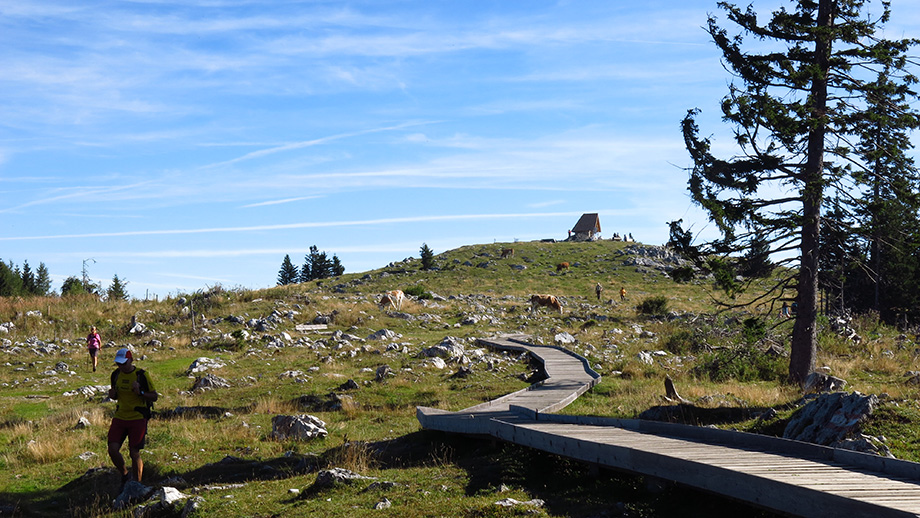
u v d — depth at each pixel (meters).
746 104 20.23
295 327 33.97
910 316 40.44
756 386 19.44
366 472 10.73
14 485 11.12
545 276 79.94
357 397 19.28
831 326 28.22
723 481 7.27
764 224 20.39
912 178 20.88
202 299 38.34
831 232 21.44
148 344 29.78
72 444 13.77
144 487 9.82
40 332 31.58
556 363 24.59
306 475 10.77
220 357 26.88
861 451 8.83
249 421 16.22
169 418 16.80
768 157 21.00
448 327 37.03
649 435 10.72
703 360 24.30
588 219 128.12
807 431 10.31
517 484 9.74
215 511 8.36
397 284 75.75
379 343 30.12
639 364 24.11
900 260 38.69
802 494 6.32
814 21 21.30
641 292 67.75
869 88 20.36
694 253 21.86
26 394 20.59
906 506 5.58
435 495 8.91
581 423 12.95
